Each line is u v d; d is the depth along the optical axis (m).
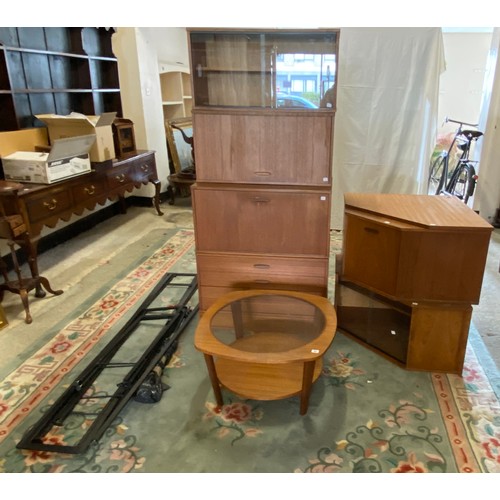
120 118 4.03
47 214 2.79
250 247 2.21
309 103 2.09
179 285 2.90
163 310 2.54
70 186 3.02
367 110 3.57
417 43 3.34
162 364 2.01
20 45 3.05
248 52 2.06
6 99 2.91
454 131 6.29
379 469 1.48
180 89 5.43
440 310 1.88
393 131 3.60
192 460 1.53
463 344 1.92
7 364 2.08
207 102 2.13
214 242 2.23
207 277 2.31
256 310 2.08
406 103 3.51
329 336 1.67
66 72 3.59
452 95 6.18
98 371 2.01
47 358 2.12
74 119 3.13
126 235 3.97
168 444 1.60
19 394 1.87
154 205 4.88
